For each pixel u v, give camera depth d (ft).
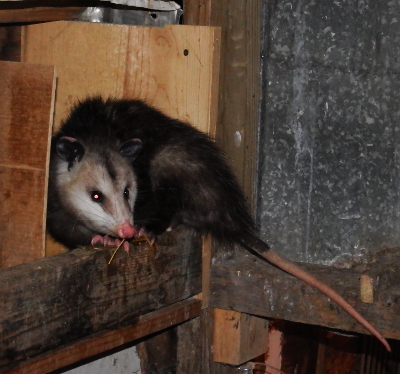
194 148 10.47
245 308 9.40
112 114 10.73
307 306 8.92
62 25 10.28
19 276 6.57
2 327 6.42
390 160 10.43
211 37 9.20
